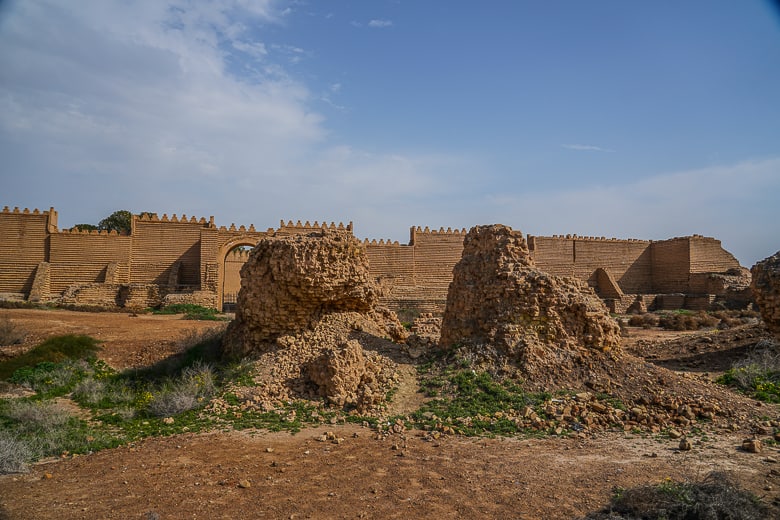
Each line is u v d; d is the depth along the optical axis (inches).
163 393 605.0
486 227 704.4
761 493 343.3
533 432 480.4
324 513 318.7
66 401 654.5
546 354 596.4
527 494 345.7
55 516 313.4
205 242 2065.7
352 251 765.9
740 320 1689.2
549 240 2608.3
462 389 565.6
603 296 2640.3
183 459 418.0
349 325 740.0
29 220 2015.3
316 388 589.0
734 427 490.6
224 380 634.2
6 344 960.9
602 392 555.8
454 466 398.3
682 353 976.3
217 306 1967.3
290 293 709.9
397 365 649.6
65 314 1456.7
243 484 358.9
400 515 316.5
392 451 434.6
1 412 570.6
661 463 401.1
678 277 2687.0
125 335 1109.1
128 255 2079.2
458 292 691.4
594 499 336.5
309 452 432.5
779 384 655.8
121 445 466.6
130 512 318.7
